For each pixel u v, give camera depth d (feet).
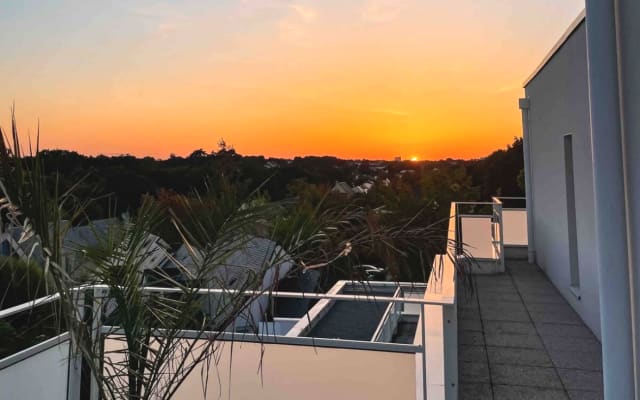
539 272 22.74
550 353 13.00
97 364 7.69
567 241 17.51
